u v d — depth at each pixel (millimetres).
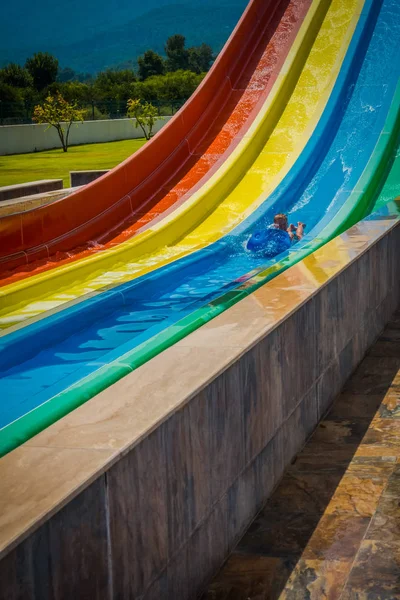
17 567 2012
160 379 3182
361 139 13922
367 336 6359
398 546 3389
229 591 3141
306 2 17562
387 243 7047
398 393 5418
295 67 15719
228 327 3953
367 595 3027
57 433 2645
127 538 2555
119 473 2496
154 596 2748
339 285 5363
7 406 5098
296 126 14359
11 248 9867
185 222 11648
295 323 4391
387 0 17719
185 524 2996
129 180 12336
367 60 15984
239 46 16188
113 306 7309
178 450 2924
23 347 5961
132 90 67438
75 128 46094
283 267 6195
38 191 15023
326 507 3809
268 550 3445
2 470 2369
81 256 10367
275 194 12508
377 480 4066
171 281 8695
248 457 3672
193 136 14133
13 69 80688
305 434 4629
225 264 10195
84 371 5742
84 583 2309
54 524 2162
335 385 5340
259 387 3812
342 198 12398
